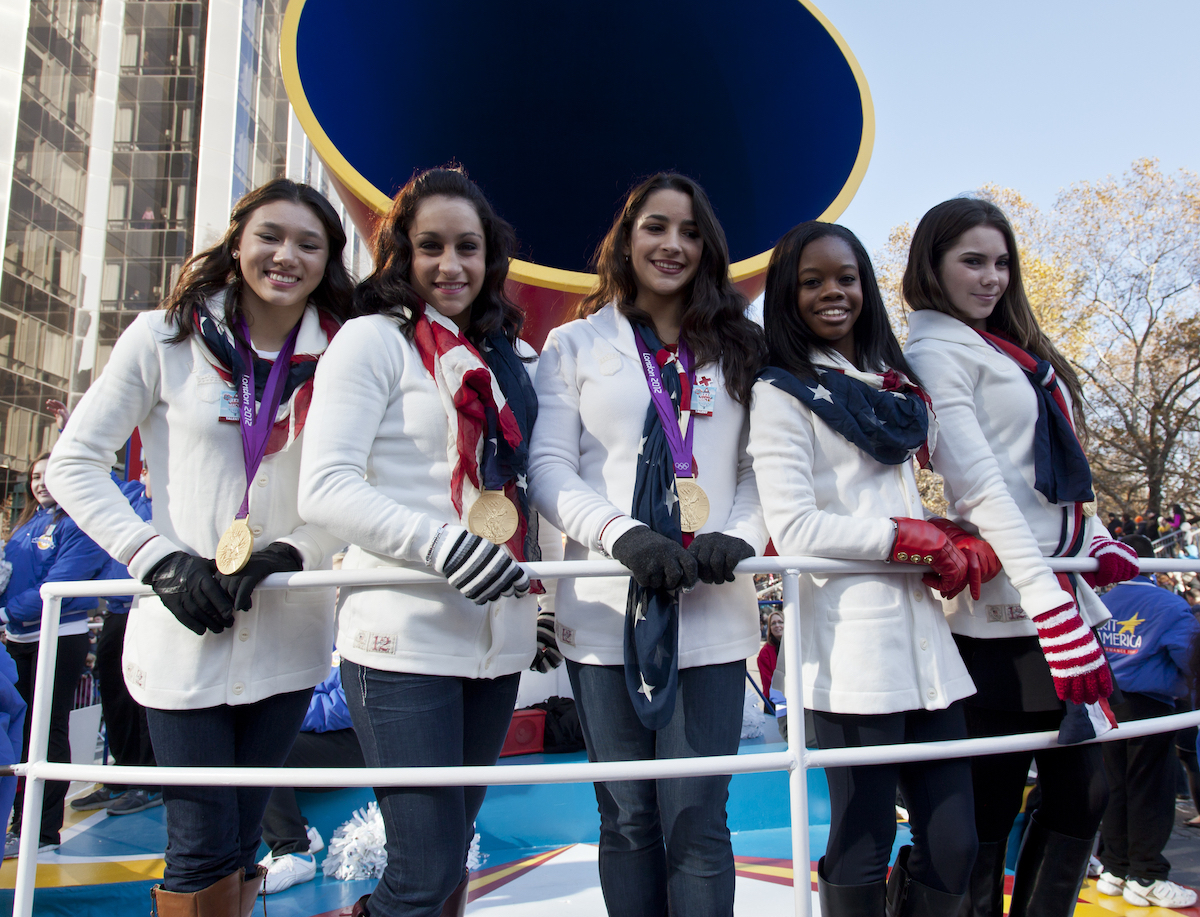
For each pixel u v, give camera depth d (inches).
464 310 67.2
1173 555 363.3
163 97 1117.1
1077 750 67.3
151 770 53.8
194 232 1099.9
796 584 58.2
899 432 63.4
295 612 63.8
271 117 1290.6
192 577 55.4
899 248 778.8
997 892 74.4
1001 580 69.1
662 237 66.7
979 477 65.2
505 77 204.2
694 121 201.2
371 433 58.2
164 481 63.4
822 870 64.4
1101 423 762.2
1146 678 115.2
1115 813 119.1
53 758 136.2
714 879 56.4
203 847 58.9
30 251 983.6
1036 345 78.1
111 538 58.3
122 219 1080.8
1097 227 773.9
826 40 168.4
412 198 64.3
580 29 201.6
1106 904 115.5
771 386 65.2
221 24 1154.7
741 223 187.6
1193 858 136.6
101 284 1064.2
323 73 150.4
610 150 212.5
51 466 60.7
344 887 109.5
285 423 63.9
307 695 65.7
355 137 162.1
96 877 116.0
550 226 213.6
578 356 66.6
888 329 71.2
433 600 57.5
